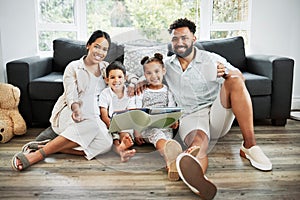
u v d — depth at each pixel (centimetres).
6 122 234
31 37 313
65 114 210
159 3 351
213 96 191
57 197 155
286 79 259
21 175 179
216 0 334
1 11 302
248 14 328
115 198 154
